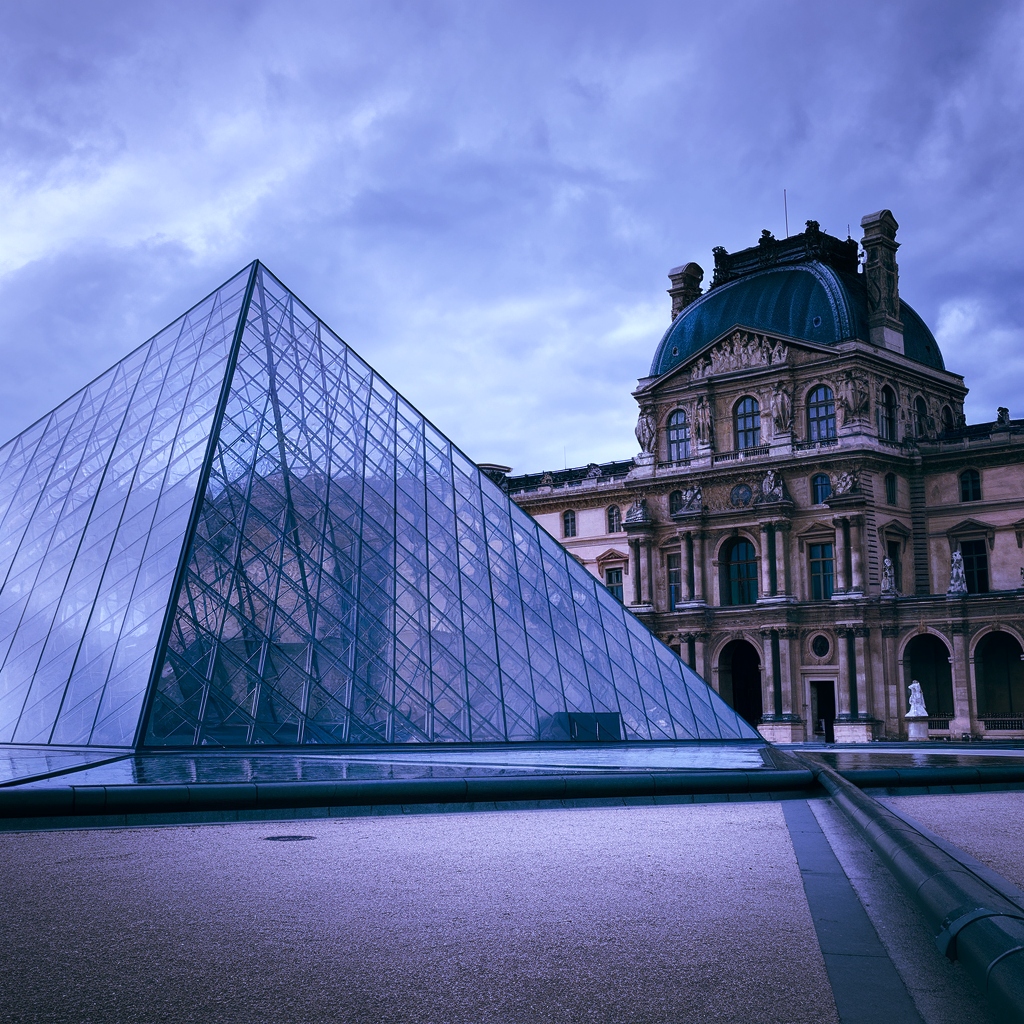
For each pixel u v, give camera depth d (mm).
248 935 16469
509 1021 12562
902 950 15289
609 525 138500
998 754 57156
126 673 44375
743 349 123312
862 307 123875
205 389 55812
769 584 118562
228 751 42625
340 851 24734
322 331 63906
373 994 13555
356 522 53562
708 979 14023
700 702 58062
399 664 49031
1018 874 21188
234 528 49188
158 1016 12781
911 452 119312
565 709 52531
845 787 33844
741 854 23875
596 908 18250
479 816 31703
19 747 44719
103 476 56906
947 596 107688
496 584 55656
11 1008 13062
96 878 21297
